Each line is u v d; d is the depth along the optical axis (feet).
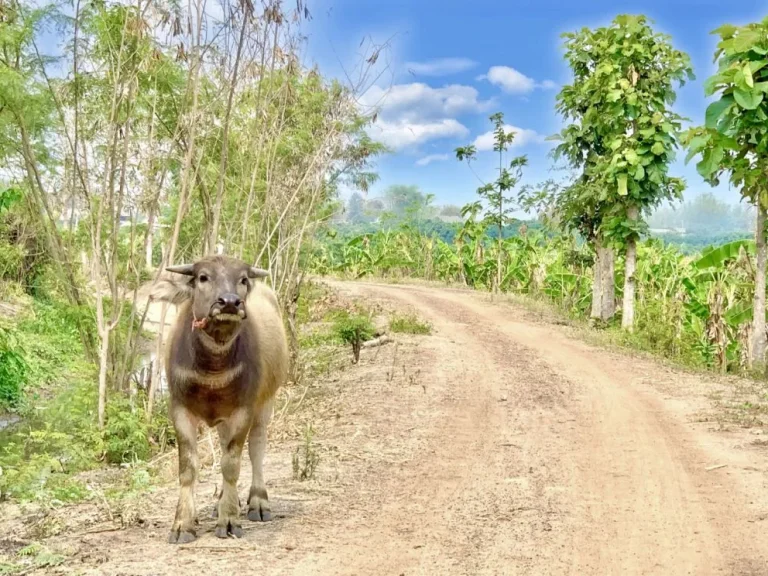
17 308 65.82
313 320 78.18
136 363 44.45
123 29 37.58
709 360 70.85
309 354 61.36
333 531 22.74
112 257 39.17
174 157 43.14
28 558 19.95
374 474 29.84
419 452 33.83
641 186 78.43
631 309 81.10
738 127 41.78
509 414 42.45
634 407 44.60
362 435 36.58
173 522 22.62
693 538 22.86
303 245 57.98
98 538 21.57
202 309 20.21
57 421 39.40
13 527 23.12
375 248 152.56
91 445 36.50
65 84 40.22
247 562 19.77
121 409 38.65
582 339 73.87
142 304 51.39
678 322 79.05
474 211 124.88
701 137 43.19
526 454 33.68
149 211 41.65
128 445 36.40
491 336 74.23
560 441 36.27
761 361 60.08
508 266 118.73
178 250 49.57
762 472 30.42
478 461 32.37
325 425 38.93
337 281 132.87
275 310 25.62
